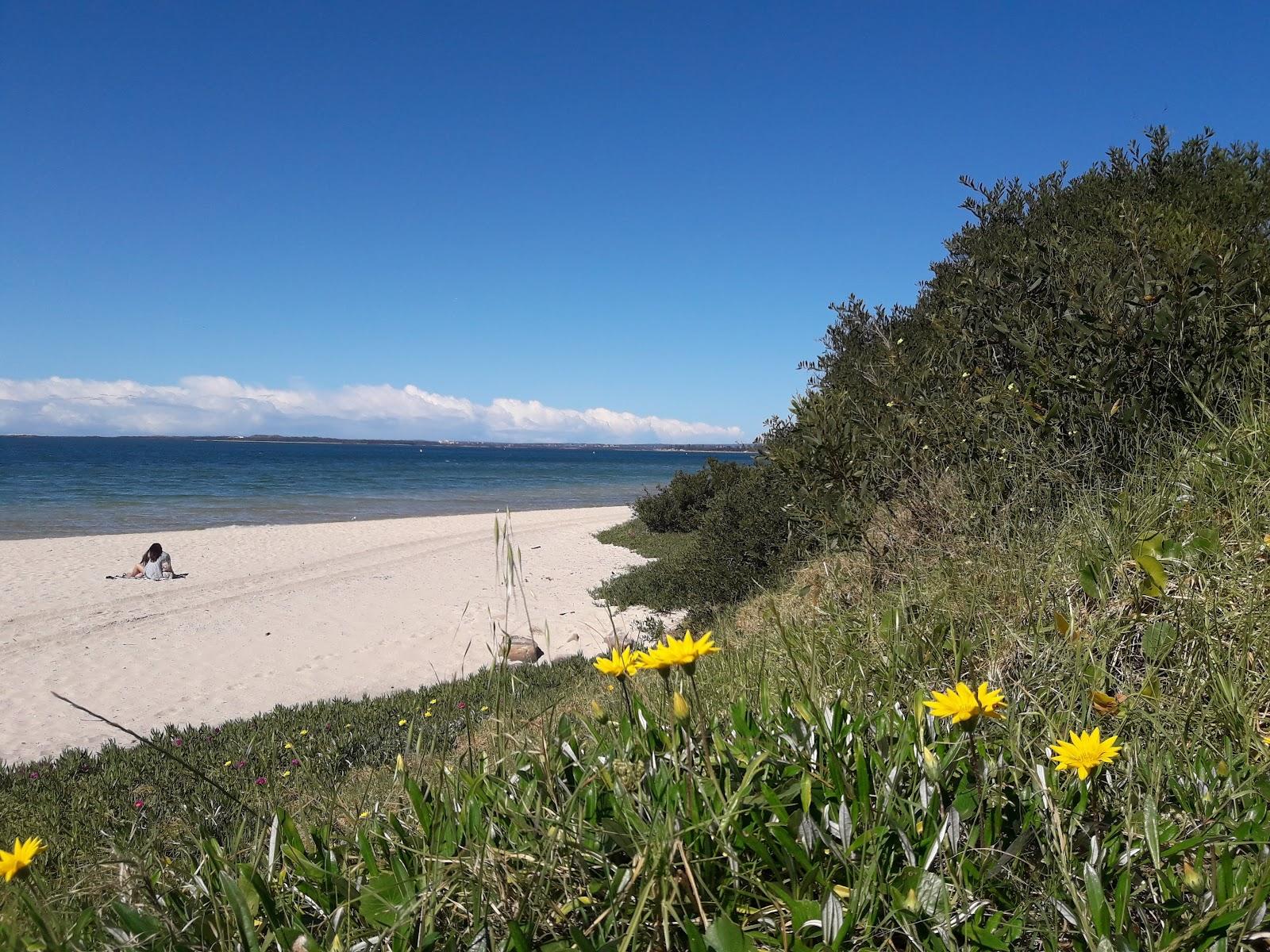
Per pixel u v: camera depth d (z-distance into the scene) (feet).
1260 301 12.07
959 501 12.62
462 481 230.89
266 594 51.85
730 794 5.36
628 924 4.70
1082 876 4.75
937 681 7.81
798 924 4.59
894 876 4.86
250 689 32.55
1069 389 13.38
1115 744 6.12
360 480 221.66
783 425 22.52
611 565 63.16
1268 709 6.54
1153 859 4.96
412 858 5.41
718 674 10.92
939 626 8.41
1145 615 7.98
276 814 5.91
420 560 67.15
